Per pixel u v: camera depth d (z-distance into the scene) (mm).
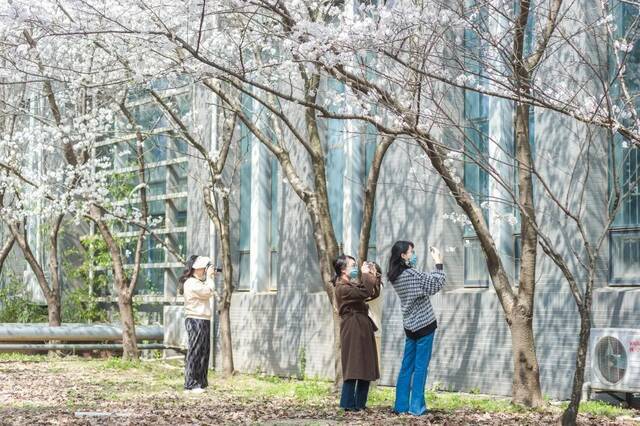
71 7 11844
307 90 15195
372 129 17406
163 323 25781
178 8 11539
